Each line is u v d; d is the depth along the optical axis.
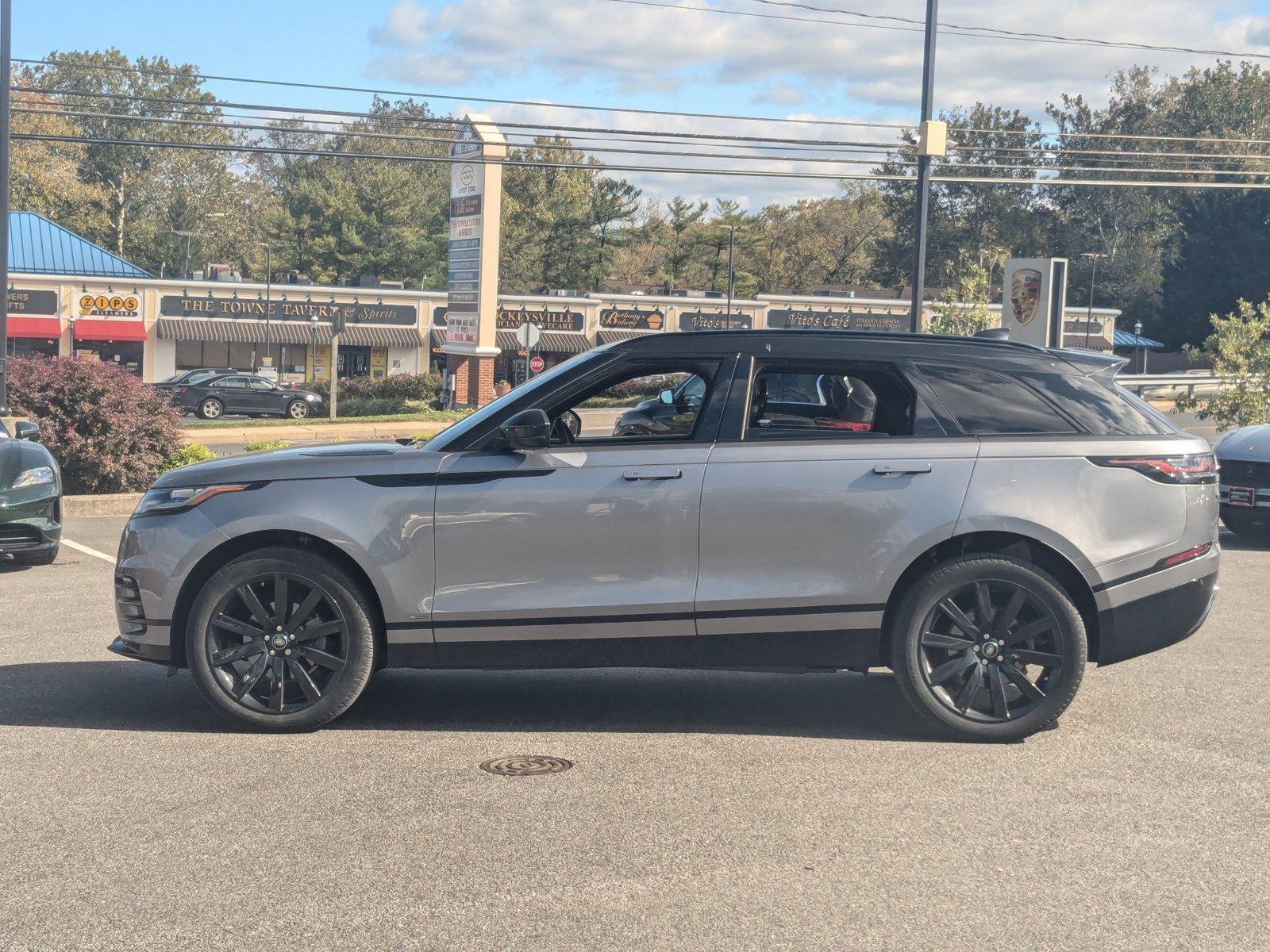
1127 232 102.25
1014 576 5.50
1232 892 3.93
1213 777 5.11
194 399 42.09
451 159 41.66
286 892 3.88
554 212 94.25
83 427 15.84
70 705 6.16
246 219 107.00
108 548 12.23
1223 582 10.35
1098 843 4.34
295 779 4.98
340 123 27.61
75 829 4.41
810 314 76.62
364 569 5.52
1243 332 25.64
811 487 5.52
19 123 95.25
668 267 101.50
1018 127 102.00
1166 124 100.12
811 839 4.35
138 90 100.62
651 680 6.82
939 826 4.50
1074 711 6.16
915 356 5.76
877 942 3.55
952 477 5.55
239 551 5.70
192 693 6.41
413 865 4.09
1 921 3.66
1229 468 12.41
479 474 5.56
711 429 5.64
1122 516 5.59
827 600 5.53
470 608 5.55
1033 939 3.58
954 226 103.62
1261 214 75.12
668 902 3.81
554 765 5.18
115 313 63.94
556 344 72.25
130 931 3.60
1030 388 5.74
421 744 5.48
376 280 72.56
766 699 6.38
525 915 3.72
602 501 5.52
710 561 5.54
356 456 5.68
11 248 63.88
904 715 6.08
